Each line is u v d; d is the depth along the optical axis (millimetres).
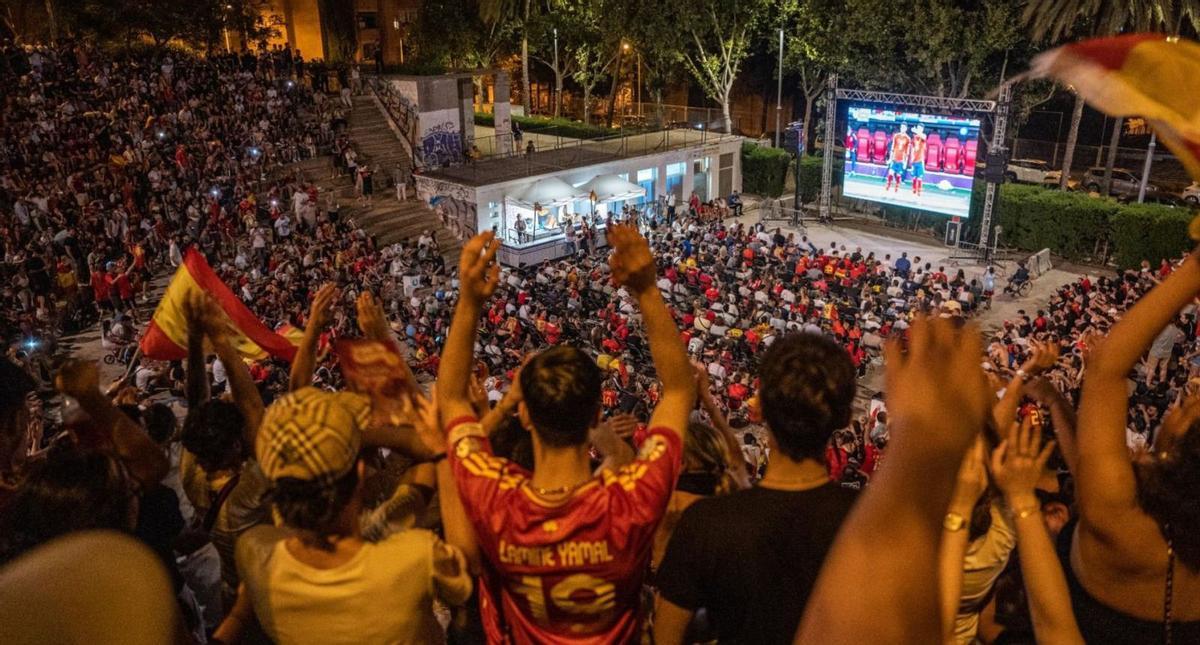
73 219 27750
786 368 2088
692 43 51812
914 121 37312
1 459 2834
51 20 43000
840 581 806
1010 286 33344
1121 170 44000
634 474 2178
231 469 3416
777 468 2170
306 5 55719
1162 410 18453
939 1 39438
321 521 2223
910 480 789
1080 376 16656
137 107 36312
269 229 32625
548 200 37312
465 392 2494
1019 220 38562
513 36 59125
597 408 2285
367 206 38281
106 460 2773
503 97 48312
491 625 2500
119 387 4465
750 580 2051
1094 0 33094
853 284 30688
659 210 43281
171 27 44281
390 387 3041
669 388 2375
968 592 2754
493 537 2199
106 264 26312
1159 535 1898
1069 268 36500
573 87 69812
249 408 3523
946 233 39938
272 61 45281
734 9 47469
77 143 32375
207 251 29672
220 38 48812
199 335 3580
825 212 43781
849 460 14203
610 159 42094
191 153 34969
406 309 27609
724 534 2064
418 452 2850
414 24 55938
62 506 2627
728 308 27375
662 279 30812
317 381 17609
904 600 778
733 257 34062
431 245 33281
